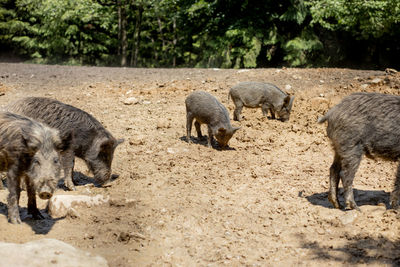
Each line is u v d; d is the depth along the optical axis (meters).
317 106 11.54
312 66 26.06
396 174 5.73
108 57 34.12
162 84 13.57
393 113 5.60
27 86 13.45
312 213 5.99
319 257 4.90
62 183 7.28
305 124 10.31
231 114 10.98
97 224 5.65
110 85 13.75
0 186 6.71
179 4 26.34
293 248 5.14
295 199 6.52
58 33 31.25
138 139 9.03
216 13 25.59
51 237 5.22
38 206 6.30
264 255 5.02
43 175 4.85
